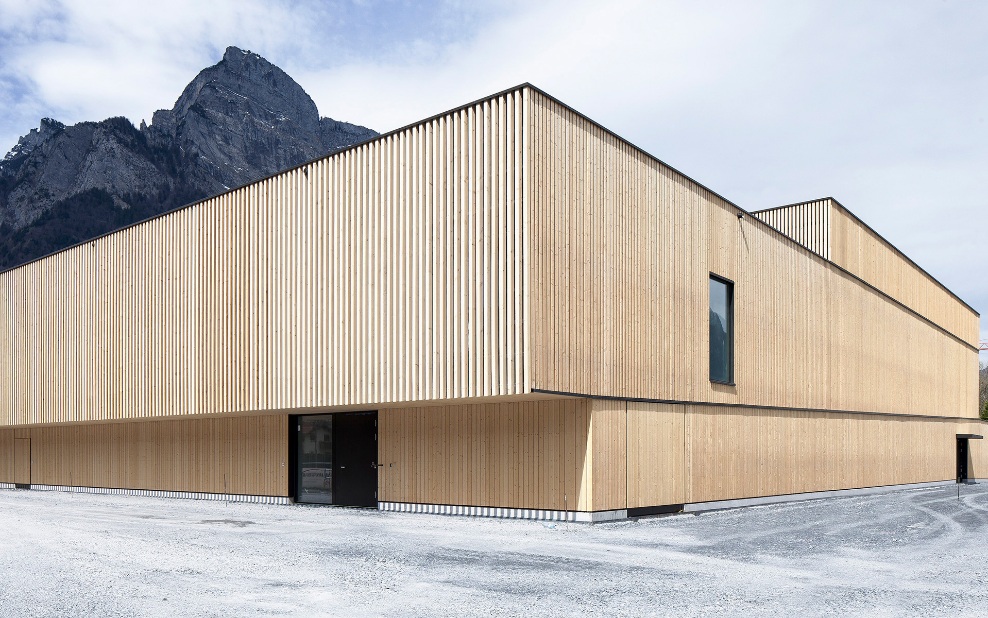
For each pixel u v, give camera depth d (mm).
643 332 16328
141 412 20844
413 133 15805
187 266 20109
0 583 8539
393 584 8477
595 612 7266
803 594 8109
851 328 25812
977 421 38375
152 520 15352
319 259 17250
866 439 26203
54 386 23641
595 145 15469
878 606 7594
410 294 15531
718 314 19078
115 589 8195
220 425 21297
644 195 16688
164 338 20469
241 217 18953
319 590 8148
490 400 15102
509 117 14305
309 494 19344
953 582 8891
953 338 36469
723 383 18797
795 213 26219
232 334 18859
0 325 25812
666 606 7523
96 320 22438
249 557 10305
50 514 16781
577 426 14867
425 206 15438
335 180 17109
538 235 13906
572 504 14805
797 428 21984
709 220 18797
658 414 16547
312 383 17141
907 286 31234
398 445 17547
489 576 8977
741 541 12242
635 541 12172
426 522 14844
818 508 19078
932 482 32062
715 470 18219
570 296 14531
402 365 15516
